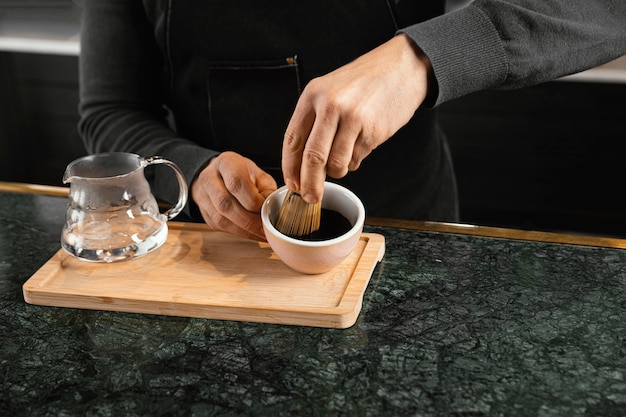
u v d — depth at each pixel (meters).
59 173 2.29
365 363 0.73
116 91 1.23
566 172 2.08
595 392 0.68
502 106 2.02
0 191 1.09
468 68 0.86
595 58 0.94
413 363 0.73
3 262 0.92
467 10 0.88
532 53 0.89
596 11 0.94
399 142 1.21
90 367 0.74
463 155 2.11
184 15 1.14
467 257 0.90
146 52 1.25
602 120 1.99
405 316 0.80
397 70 0.83
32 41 2.00
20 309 0.84
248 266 0.88
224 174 0.93
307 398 0.69
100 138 1.20
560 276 0.85
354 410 0.67
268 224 0.84
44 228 0.99
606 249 0.90
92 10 1.22
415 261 0.90
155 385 0.71
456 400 0.68
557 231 2.17
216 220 0.94
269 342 0.77
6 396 0.70
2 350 0.77
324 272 0.86
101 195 0.88
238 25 1.13
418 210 1.28
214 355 0.75
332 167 0.79
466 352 0.74
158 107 1.31
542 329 0.77
